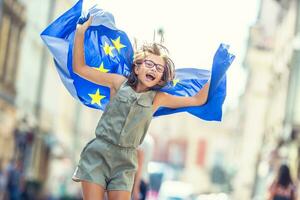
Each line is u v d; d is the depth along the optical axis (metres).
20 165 39.25
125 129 7.38
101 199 7.36
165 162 129.50
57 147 53.06
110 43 7.91
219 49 7.68
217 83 7.68
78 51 7.54
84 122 70.38
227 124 125.81
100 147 7.38
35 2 44.38
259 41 66.25
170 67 7.52
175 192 48.69
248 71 78.38
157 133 130.38
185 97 7.74
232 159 109.81
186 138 129.75
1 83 38.03
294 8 49.47
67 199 46.75
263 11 58.00
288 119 44.06
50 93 51.88
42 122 48.91
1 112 37.94
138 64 7.50
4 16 38.34
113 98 7.49
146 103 7.46
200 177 126.50
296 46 44.47
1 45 38.38
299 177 34.31
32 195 39.03
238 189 83.56
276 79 58.47
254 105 80.06
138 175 11.84
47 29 7.70
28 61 44.44
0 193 29.48
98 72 7.58
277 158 43.38
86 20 7.61
